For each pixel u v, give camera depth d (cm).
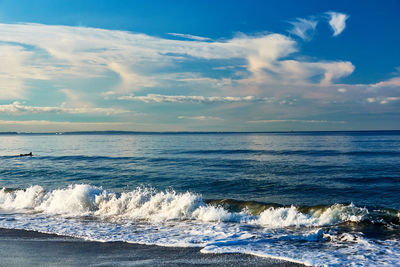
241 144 7056
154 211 1145
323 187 1758
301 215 1041
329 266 619
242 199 1509
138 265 636
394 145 5738
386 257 676
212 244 778
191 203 1131
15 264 643
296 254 698
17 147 7169
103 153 4741
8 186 1944
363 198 1480
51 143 9344
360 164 2820
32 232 920
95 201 1249
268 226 971
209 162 3178
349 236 837
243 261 655
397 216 975
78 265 637
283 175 2230
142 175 2305
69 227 979
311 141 8162
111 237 861
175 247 762
